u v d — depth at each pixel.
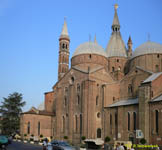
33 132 78.69
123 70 88.00
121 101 68.81
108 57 89.62
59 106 76.81
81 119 67.56
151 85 54.34
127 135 58.56
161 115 50.03
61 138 73.56
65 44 104.69
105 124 66.06
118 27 99.00
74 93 72.25
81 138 64.44
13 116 103.69
